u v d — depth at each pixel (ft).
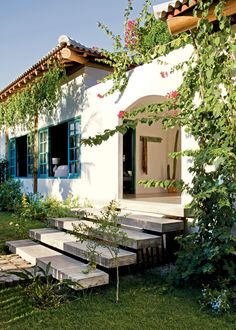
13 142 48.62
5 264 17.60
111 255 15.06
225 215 14.21
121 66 24.00
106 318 11.53
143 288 14.35
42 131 38.83
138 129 35.88
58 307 12.46
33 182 39.99
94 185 28.19
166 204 21.54
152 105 18.48
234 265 13.83
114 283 15.01
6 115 44.42
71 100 32.55
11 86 38.24
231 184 13.98
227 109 15.44
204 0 15.35
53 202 32.01
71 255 18.39
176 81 20.36
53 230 22.47
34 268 15.11
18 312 12.12
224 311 11.89
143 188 35.99
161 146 38.22
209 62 15.49
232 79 16.07
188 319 11.42
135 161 35.45
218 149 14.37
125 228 20.21
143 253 17.26
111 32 24.88
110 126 26.43
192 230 18.34
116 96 25.85
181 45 18.79
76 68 31.48
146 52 21.12
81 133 30.73
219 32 15.84
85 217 23.20
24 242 21.13
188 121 16.93
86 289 13.85
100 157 27.50
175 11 16.40
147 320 11.36
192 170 15.67
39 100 34.78
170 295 13.58
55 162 37.22
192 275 14.51
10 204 40.60
